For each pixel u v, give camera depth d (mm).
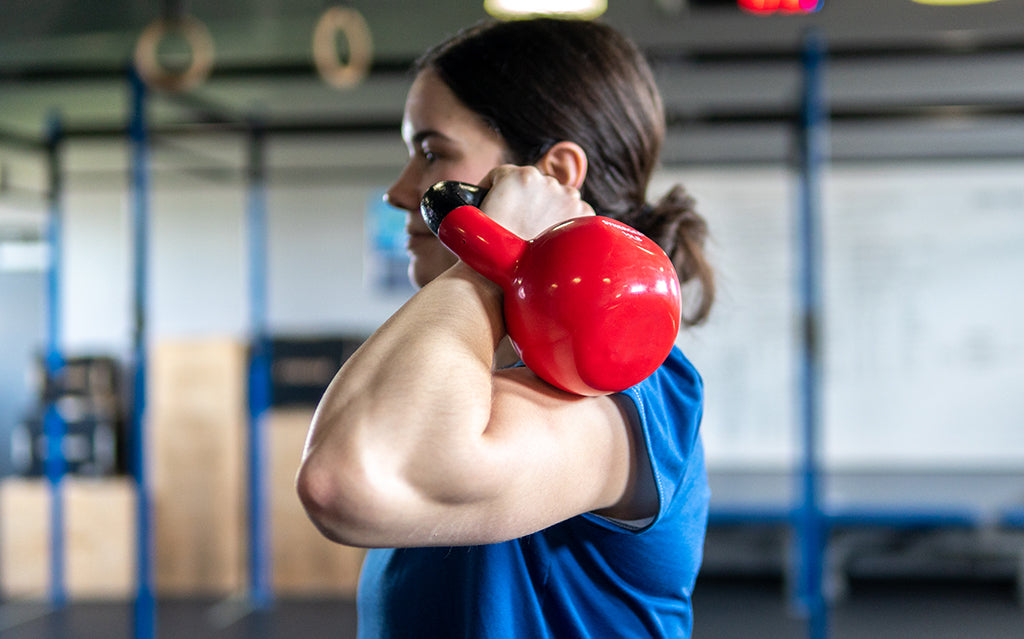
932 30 5391
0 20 5039
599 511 672
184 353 6113
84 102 6250
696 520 725
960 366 6086
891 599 5828
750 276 6215
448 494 527
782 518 5648
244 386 6227
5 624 5430
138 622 4012
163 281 6762
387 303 6621
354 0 4918
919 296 6125
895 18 5340
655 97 884
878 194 6137
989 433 6066
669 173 6008
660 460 649
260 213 5449
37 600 5977
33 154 6590
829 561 5938
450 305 580
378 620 771
